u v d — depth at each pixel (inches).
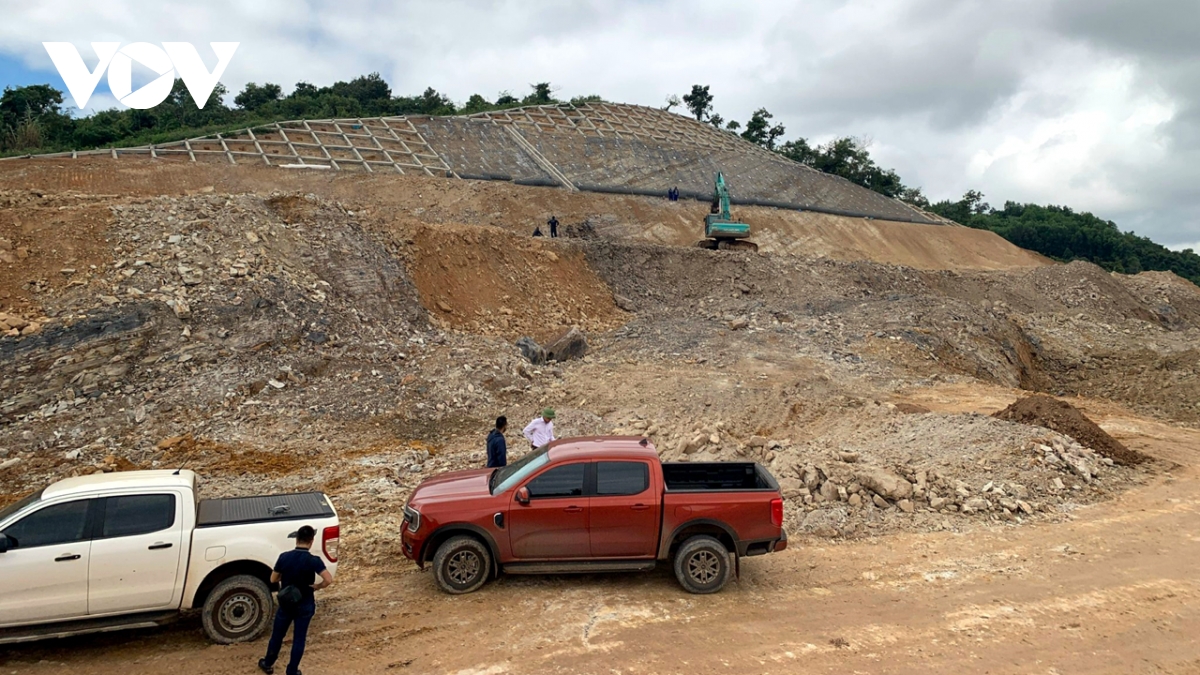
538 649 265.1
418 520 316.5
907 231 2335.1
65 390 576.7
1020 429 515.8
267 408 615.2
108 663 257.3
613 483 319.0
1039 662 258.4
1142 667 256.4
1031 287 1713.8
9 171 1314.0
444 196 1663.4
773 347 950.4
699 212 2005.4
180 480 281.7
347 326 745.6
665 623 286.0
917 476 436.5
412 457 547.2
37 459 515.5
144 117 2282.2
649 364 868.0
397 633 278.8
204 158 1621.6
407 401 658.2
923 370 917.2
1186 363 1186.0
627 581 328.5
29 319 609.3
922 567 343.0
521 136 2357.3
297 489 475.2
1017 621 289.4
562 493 318.0
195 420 583.8
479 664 255.1
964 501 418.0
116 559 260.5
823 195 2578.7
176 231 764.0
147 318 642.8
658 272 1295.5
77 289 652.7
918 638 274.8
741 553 317.7
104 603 259.6
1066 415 551.2
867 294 1378.0
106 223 749.3
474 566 315.3
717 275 1323.8
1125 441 603.8
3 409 547.8
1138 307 1736.0
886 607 301.4
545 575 335.0
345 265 842.8
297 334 699.4
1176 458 541.6
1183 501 438.9
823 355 928.9
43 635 253.8
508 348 834.2
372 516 424.5
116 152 1545.3
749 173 2603.3
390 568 347.9
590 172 2215.8
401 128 2150.6
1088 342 1363.2
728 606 302.0
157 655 264.1
